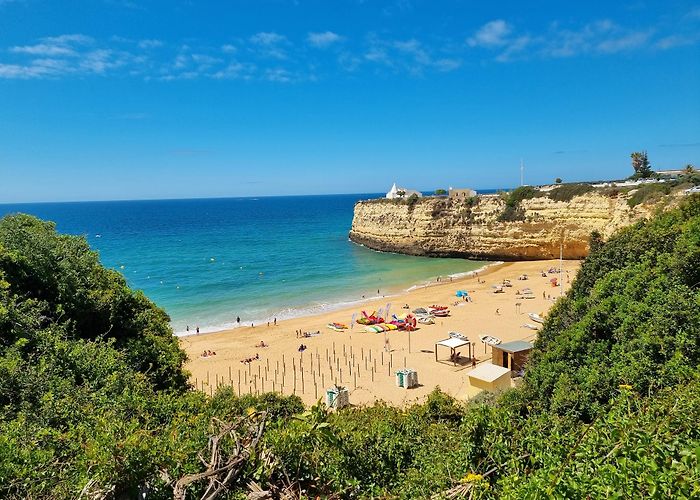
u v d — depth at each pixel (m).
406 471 8.67
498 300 52.88
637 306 13.33
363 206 102.75
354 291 61.44
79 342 13.31
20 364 10.33
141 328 17.81
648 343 11.33
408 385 29.47
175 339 19.14
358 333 42.81
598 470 5.31
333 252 93.62
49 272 15.52
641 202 55.56
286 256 89.31
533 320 44.09
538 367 14.77
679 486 4.45
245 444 6.80
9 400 9.32
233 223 176.75
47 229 19.91
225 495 5.94
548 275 63.25
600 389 10.97
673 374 9.84
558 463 5.93
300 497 6.06
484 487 6.23
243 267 78.19
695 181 52.31
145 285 65.00
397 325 44.00
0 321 11.65
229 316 50.50
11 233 15.82
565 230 70.06
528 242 74.00
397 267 76.75
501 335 40.66
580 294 19.66
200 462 6.45
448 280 65.94
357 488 7.37
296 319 48.66
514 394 14.80
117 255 92.25
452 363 34.25
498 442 7.32
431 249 84.88
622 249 19.11
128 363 14.28
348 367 34.16
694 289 13.48
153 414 10.30
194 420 9.45
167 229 152.62
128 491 5.98
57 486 6.14
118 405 9.82
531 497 5.18
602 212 65.38
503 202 77.88
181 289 62.62
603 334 13.83
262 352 38.34
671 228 18.36
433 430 11.45
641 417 6.63
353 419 12.56
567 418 9.26
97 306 16.36
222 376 33.28
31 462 6.67
